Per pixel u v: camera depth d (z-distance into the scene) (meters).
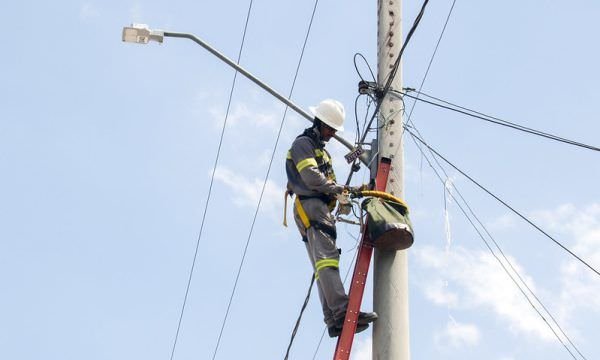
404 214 9.10
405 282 9.07
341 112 9.51
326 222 9.16
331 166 9.49
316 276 9.09
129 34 12.06
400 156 9.71
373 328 8.97
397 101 9.97
